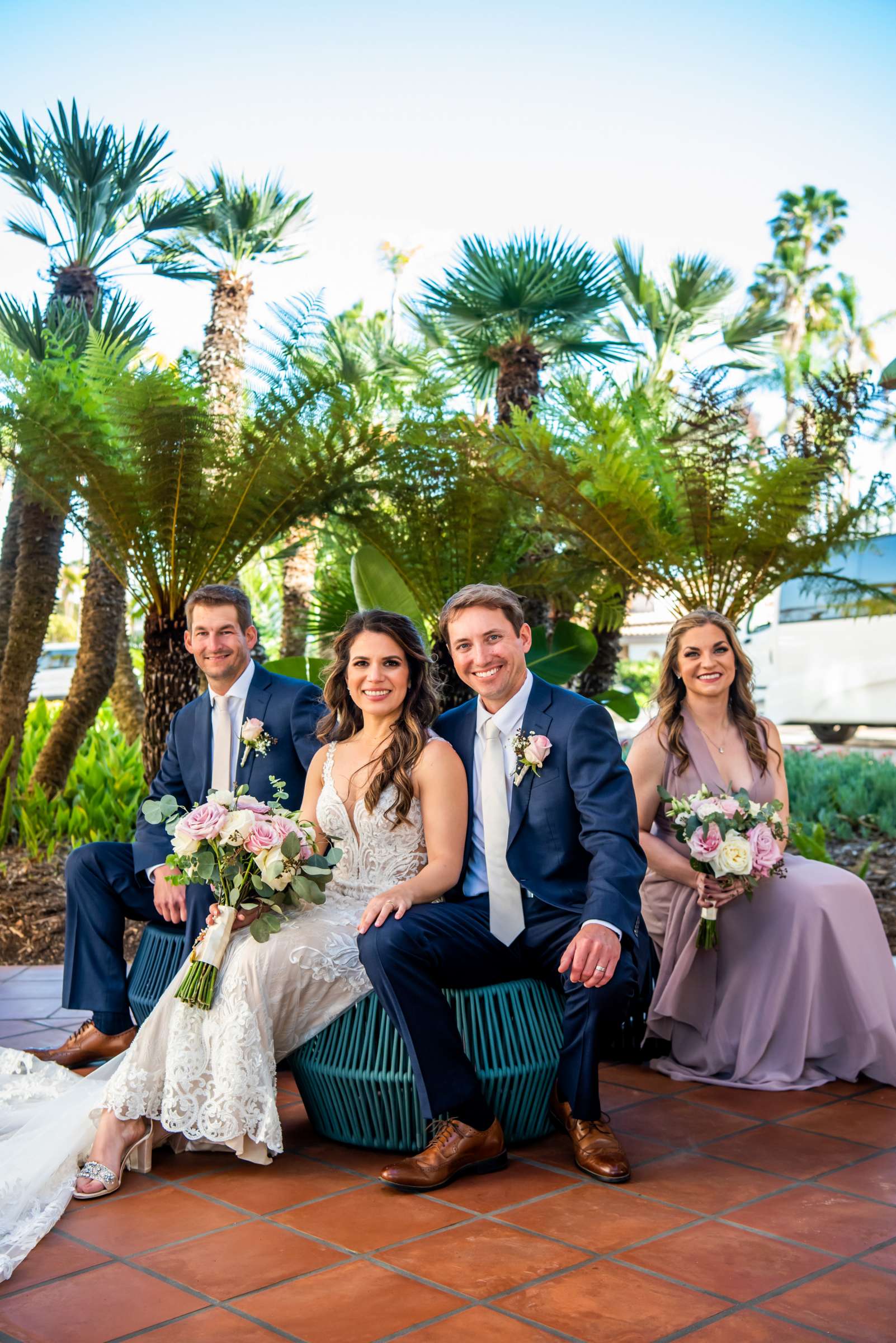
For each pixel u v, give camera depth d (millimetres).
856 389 6156
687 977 3715
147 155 8742
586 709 3123
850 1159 2938
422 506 6598
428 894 2988
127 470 5707
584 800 3029
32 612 7926
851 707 14211
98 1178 2734
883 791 9430
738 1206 2619
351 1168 2896
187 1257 2373
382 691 3158
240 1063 2826
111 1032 3736
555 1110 3150
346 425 6035
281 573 13133
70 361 6391
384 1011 2961
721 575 6414
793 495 5895
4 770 7531
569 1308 2119
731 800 3605
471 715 3277
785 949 3611
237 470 5918
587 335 8836
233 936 3012
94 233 8805
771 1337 2004
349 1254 2371
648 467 6141
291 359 5863
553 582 7105
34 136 8469
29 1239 2438
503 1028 2980
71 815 7777
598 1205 2625
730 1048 3672
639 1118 3303
